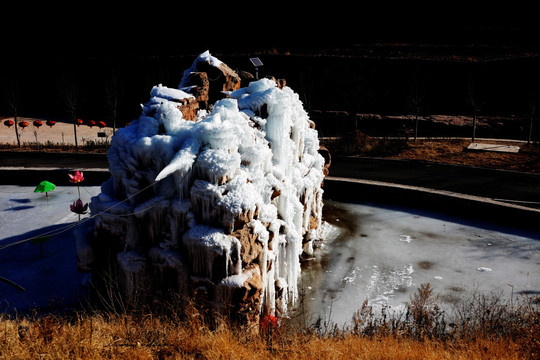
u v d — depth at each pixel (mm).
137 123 7918
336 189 15898
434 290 9805
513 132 25297
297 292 9609
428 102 30625
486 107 30000
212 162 6824
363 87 31281
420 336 6793
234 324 6477
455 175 17734
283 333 6414
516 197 15195
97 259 7535
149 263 7078
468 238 12562
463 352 5789
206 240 6586
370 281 10227
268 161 8078
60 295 8953
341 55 34812
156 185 7113
